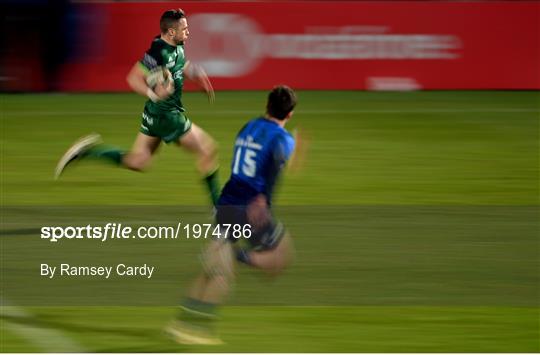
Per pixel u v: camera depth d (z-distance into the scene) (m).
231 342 23.59
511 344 23.55
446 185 43.22
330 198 40.34
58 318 25.39
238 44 72.44
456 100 68.69
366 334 24.23
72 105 66.94
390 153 50.53
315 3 72.62
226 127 58.16
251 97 69.81
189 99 69.31
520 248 32.59
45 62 72.56
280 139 23.20
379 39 72.81
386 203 39.56
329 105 66.12
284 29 72.50
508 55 73.31
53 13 72.00
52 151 51.06
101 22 72.38
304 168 46.53
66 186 42.62
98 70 72.75
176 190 41.84
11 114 63.19
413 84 73.19
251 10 72.25
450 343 23.59
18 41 72.19
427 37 73.00
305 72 72.81
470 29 73.06
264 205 23.52
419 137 55.16
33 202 39.38
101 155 34.53
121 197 40.41
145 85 33.41
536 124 59.66
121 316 25.58
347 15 72.62
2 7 71.56
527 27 73.19
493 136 55.66
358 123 59.53
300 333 24.33
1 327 24.66
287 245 24.00
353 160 48.62
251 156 23.39
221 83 72.81
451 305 26.70
